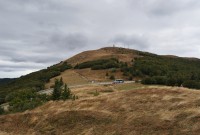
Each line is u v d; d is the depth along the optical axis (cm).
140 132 3547
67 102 5431
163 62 18000
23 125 5056
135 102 4384
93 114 4403
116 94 5006
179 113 3612
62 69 17688
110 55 19950
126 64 15825
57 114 4791
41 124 4766
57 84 7238
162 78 11650
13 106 7488
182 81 11244
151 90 4734
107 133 3809
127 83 12100
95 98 5116
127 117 4016
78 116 4503
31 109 6081
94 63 17038
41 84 14050
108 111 4384
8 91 15150
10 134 4797
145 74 14800
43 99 7750
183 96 4188
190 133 3177
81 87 11038
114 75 14600
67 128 4347
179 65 18362
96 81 13550
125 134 3622
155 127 3522
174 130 3338
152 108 4031
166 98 4206
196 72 15438
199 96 4047
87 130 4078
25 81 18275
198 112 3469
